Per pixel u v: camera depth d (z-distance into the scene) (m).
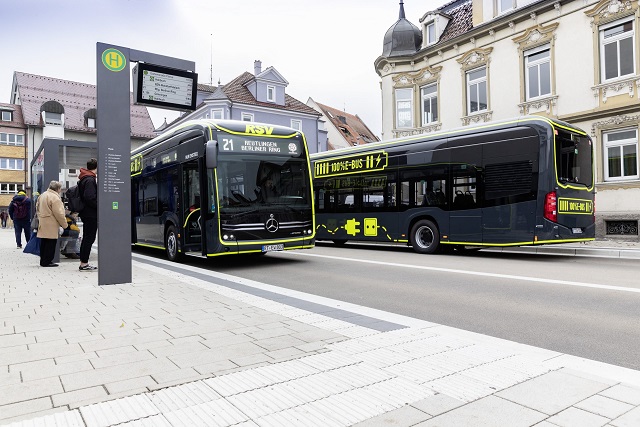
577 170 11.71
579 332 4.87
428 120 23.34
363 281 8.44
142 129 55.91
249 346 4.07
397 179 14.10
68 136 52.38
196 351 3.94
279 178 10.91
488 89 20.36
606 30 16.75
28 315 5.25
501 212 11.71
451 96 21.95
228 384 3.23
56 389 3.14
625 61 16.25
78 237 11.87
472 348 4.06
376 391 3.11
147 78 7.76
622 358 4.04
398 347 4.06
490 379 3.33
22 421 2.69
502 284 7.82
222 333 4.49
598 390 3.13
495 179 11.87
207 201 10.27
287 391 3.11
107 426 2.63
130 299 6.16
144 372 3.46
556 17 17.94
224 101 40.25
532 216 11.20
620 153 16.47
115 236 7.43
